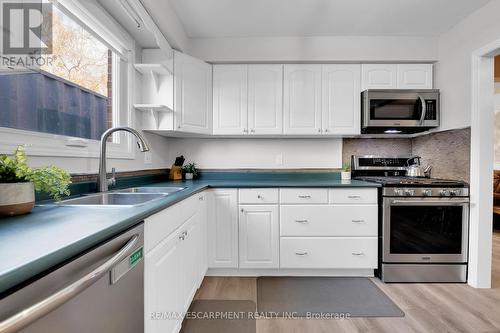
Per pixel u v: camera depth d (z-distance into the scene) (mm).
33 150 1143
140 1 1616
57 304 517
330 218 2238
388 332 1546
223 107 2543
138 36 1998
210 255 2252
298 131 2539
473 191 2129
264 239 2246
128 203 1593
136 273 933
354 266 2244
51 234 674
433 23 2271
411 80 2531
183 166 2799
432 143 2582
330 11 2107
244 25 2312
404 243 2191
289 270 2312
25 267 471
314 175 2844
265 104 2541
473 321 1648
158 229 1147
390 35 2482
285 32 2430
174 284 1353
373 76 2527
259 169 2875
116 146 1840
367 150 2885
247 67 2543
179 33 2227
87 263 675
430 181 2256
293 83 2535
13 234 670
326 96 2537
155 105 2027
